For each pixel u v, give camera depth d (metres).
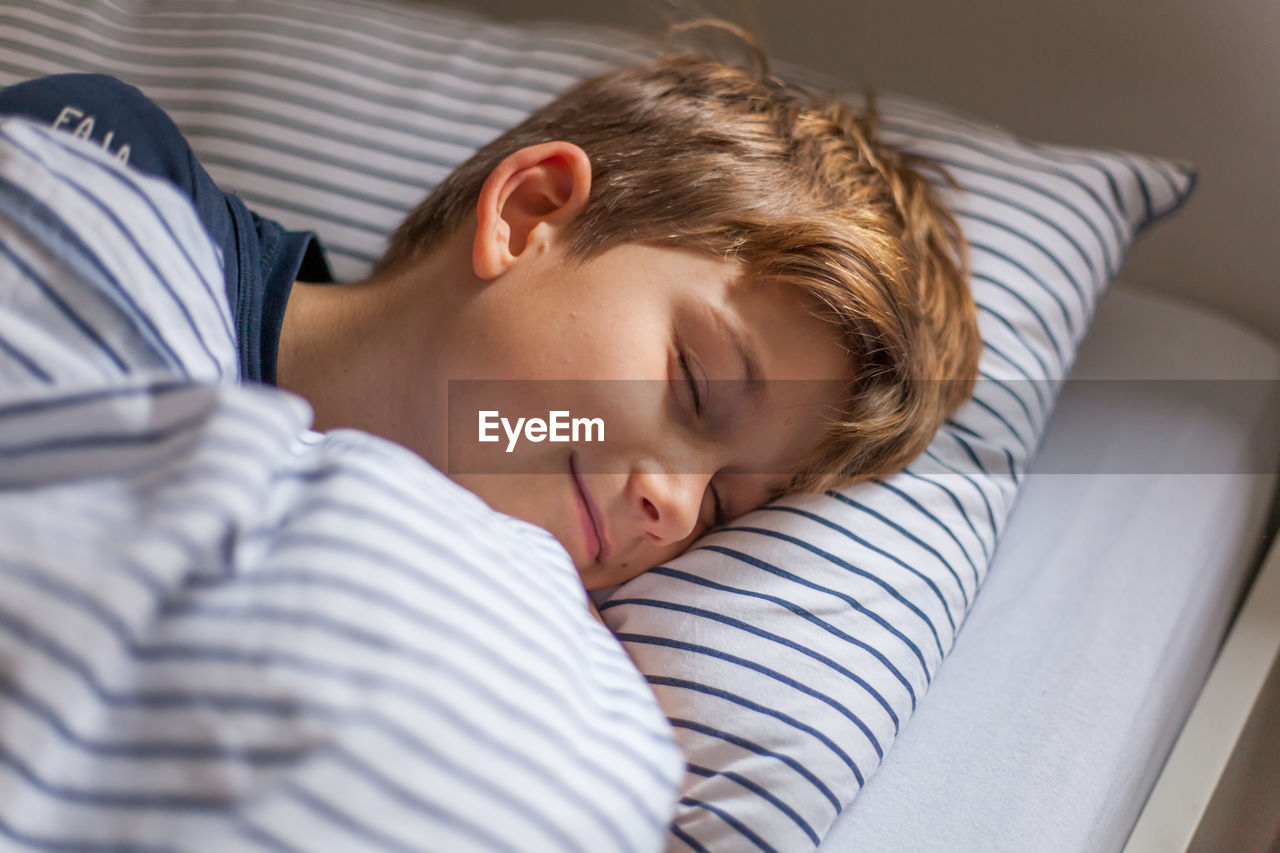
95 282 0.42
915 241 0.72
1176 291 1.11
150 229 0.45
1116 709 0.66
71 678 0.32
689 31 1.12
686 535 0.60
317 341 0.66
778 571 0.61
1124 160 0.89
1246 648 0.80
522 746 0.35
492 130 0.87
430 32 0.95
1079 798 0.60
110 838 0.31
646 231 0.62
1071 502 0.81
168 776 0.32
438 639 0.35
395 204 0.83
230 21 0.91
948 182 0.84
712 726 0.55
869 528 0.65
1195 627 0.74
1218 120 1.03
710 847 0.52
